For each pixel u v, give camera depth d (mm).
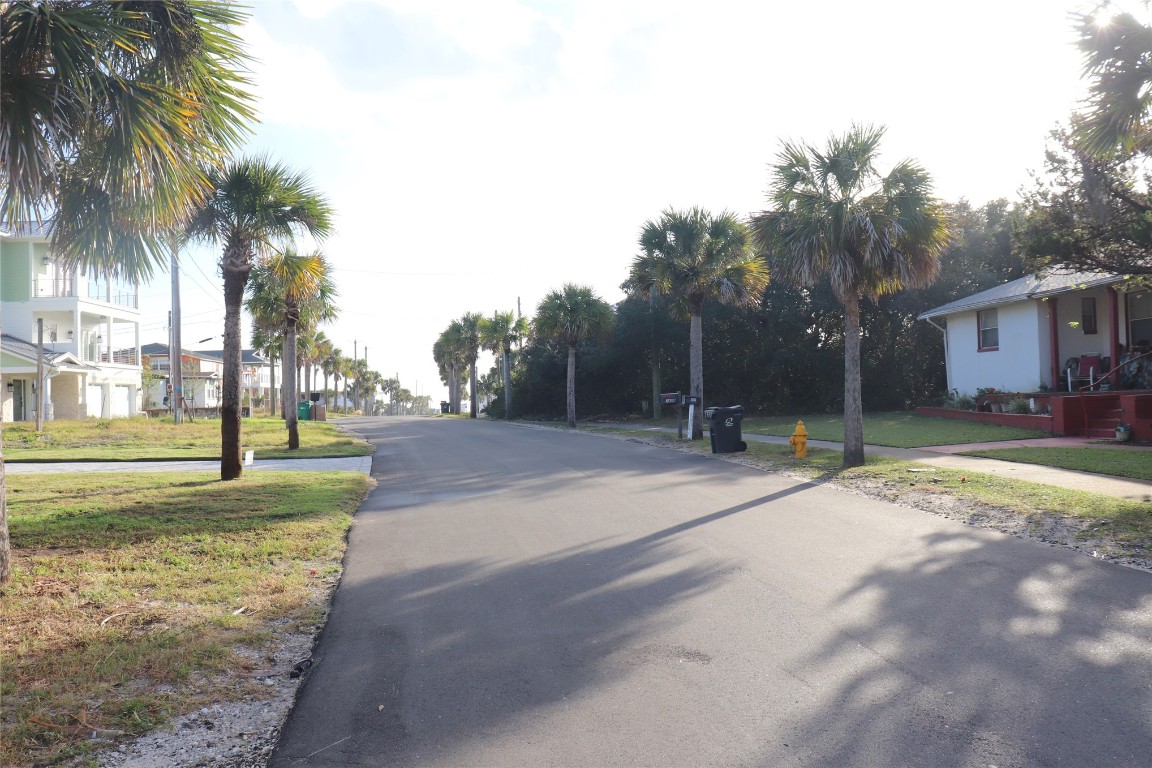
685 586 6777
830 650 5137
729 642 5348
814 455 16562
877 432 21734
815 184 14953
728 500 11320
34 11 6184
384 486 14406
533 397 46938
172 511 10445
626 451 20281
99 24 6473
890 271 14719
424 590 6918
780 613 5938
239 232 14312
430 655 5266
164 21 7246
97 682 4641
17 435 24594
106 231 8250
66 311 35188
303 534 9086
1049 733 3904
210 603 6367
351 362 87875
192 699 4477
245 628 5762
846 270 14289
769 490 12195
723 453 18219
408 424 41031
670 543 8508
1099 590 6293
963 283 32594
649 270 22625
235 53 7664
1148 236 11219
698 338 22594
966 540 8219
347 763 3775
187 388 59594
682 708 4312
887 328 33531
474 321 57000
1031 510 9398
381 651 5363
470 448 22438
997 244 31969
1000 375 24750
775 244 15195
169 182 7672
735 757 3742
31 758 3729
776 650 5164
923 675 4676
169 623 5793
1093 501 9656
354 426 38969
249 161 14125
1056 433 18688
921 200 14289
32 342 34062
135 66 7418
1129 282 14734
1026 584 6520
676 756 3768
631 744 3904
